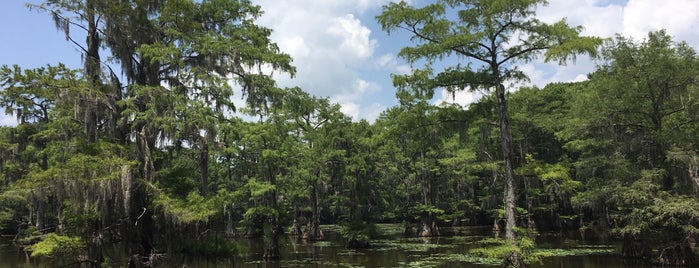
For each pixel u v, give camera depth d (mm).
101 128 14695
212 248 14656
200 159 15391
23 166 31078
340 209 50281
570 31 16359
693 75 21844
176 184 14617
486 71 18641
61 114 19422
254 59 17344
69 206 13984
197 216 12805
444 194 52781
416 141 20797
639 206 22016
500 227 46062
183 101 14477
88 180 11836
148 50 14180
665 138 22266
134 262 13438
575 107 27172
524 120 41469
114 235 13898
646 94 23438
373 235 35062
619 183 22641
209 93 15938
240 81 17453
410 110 19953
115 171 12422
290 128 31453
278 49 19000
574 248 27844
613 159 23844
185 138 14711
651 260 22094
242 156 30406
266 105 18250
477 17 17609
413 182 49656
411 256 26609
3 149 31312
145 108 14617
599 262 22297
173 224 13305
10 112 27953
